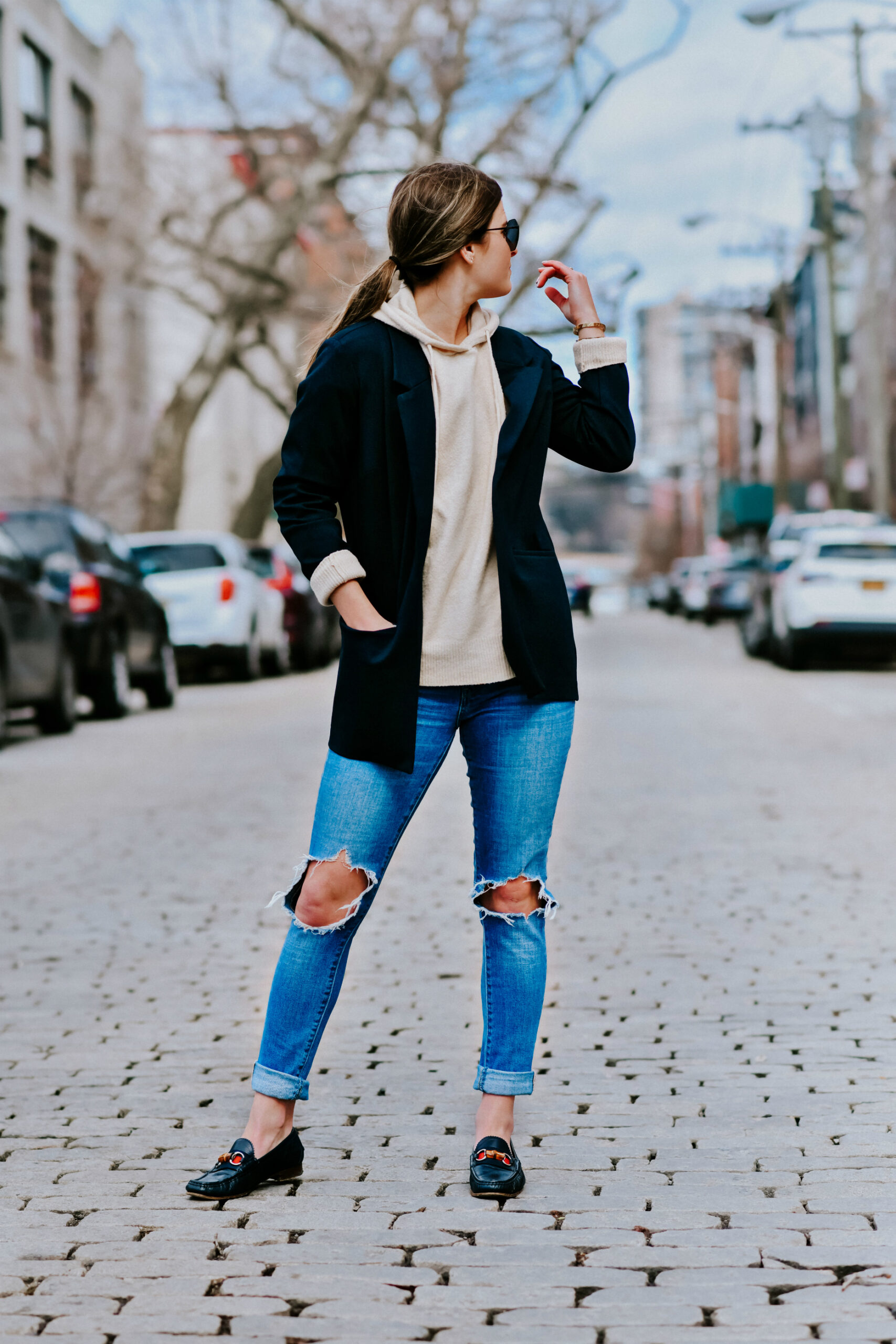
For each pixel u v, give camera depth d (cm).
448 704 316
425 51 2927
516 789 321
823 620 1981
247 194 3186
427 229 309
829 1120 366
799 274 5872
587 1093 389
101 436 3031
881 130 3362
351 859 316
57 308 3428
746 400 8262
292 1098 324
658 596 7112
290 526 311
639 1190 321
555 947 550
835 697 1606
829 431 5359
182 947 559
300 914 320
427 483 304
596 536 15950
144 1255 288
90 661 1395
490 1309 264
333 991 326
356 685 309
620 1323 258
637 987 494
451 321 316
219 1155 345
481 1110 329
